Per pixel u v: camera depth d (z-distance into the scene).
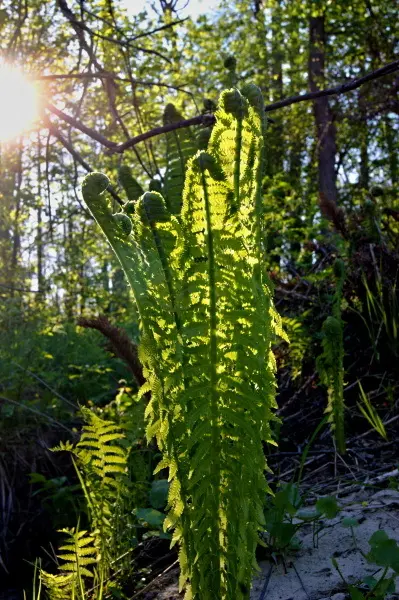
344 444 2.58
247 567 1.35
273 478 2.55
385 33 10.84
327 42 14.28
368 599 1.50
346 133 12.00
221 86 9.98
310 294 3.59
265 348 1.29
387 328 3.04
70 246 10.62
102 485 2.06
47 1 4.82
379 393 3.09
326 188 12.02
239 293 1.25
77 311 10.01
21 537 3.44
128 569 2.03
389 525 1.94
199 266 1.25
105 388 4.42
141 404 2.43
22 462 3.79
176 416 1.31
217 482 1.28
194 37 8.88
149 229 1.25
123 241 1.29
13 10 4.49
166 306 1.27
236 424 1.25
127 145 3.13
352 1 11.65
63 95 4.98
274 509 1.89
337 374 2.52
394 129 11.26
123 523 2.09
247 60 13.29
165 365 1.29
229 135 1.27
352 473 2.45
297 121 12.14
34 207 9.98
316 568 1.77
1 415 3.91
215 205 1.21
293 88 13.06
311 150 12.55
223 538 1.31
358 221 3.46
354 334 3.26
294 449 2.90
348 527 1.96
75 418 4.20
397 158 11.50
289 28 12.95
